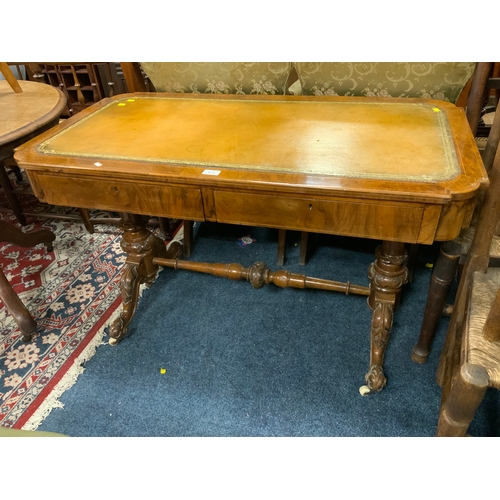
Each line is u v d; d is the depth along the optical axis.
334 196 0.92
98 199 1.13
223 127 1.24
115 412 1.30
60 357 1.49
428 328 1.29
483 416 1.21
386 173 0.93
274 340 1.51
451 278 1.16
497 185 0.91
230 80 1.66
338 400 1.29
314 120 1.24
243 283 1.79
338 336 1.51
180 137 1.19
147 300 1.72
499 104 1.01
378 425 1.21
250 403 1.30
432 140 1.07
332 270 1.84
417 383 1.32
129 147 1.15
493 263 1.03
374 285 1.33
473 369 0.79
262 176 0.95
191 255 1.99
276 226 1.02
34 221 2.32
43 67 2.86
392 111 1.26
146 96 1.55
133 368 1.44
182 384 1.37
